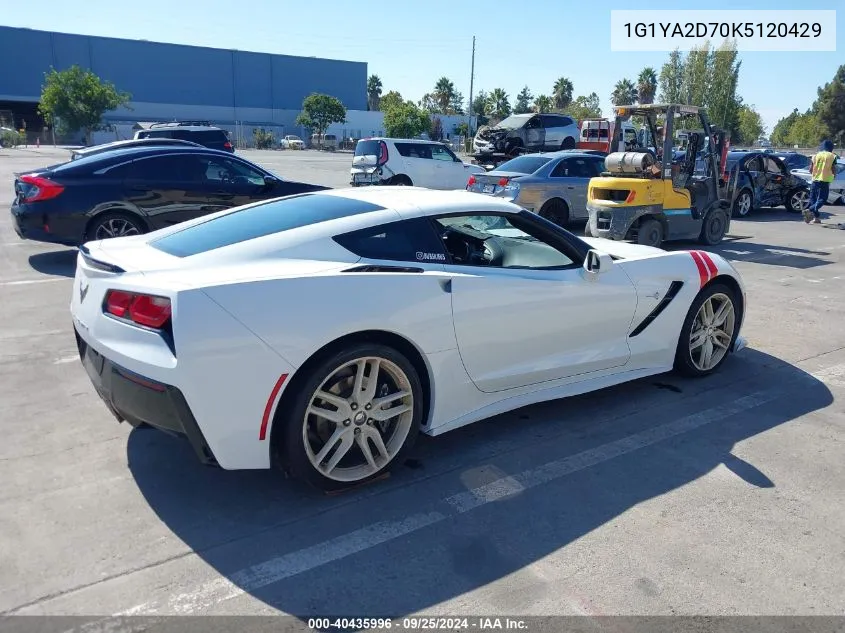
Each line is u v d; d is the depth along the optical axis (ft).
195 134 61.87
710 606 8.23
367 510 10.28
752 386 15.78
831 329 20.79
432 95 331.16
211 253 10.50
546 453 12.25
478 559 9.11
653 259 14.88
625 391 15.31
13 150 143.95
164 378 9.04
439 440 12.72
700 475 11.51
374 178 54.60
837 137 257.14
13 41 216.13
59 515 9.93
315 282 9.93
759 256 34.19
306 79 265.75
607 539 9.61
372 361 10.46
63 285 24.44
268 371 9.44
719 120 156.25
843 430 13.43
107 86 182.60
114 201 27.12
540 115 86.33
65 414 13.48
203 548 9.24
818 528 9.98
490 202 12.73
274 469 11.48
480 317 11.65
